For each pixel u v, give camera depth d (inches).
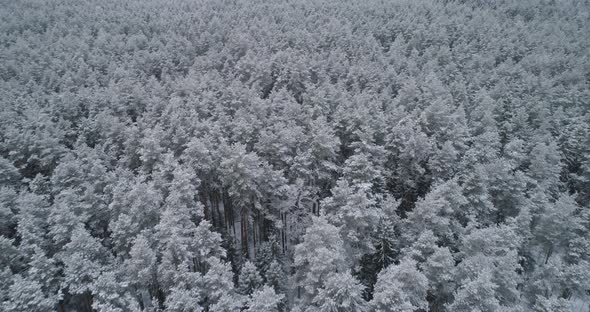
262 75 2802.7
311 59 3147.1
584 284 1445.6
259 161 1769.2
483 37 3969.0
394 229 1561.3
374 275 1498.5
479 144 1961.1
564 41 3986.2
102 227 1604.3
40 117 2135.8
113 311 1112.2
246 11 4781.0
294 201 1728.6
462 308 1145.4
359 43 3641.7
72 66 3122.5
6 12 4559.5
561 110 2539.4
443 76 2999.5
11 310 1108.5
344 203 1421.0
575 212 1966.0
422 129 2038.6
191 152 1657.2
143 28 4188.0
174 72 3189.0
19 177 1827.0
